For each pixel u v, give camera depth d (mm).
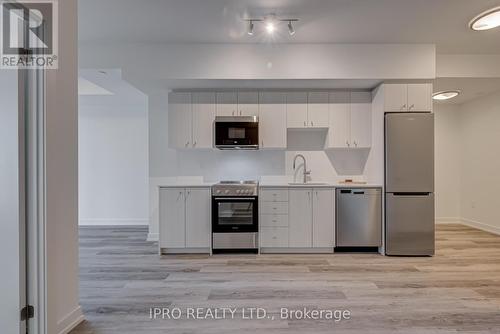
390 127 3992
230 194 4105
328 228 4133
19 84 1910
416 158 3977
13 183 1890
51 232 2006
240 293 2818
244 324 2266
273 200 4133
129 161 6289
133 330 2191
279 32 3643
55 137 2070
